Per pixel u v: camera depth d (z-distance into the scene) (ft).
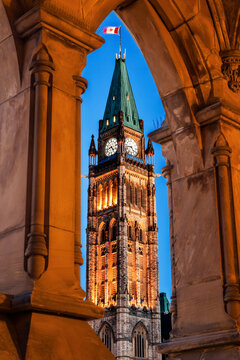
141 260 336.49
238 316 21.01
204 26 23.75
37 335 14.52
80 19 18.37
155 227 342.85
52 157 16.62
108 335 310.45
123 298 311.68
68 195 16.83
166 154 25.34
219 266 21.97
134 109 365.40
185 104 23.89
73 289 15.97
